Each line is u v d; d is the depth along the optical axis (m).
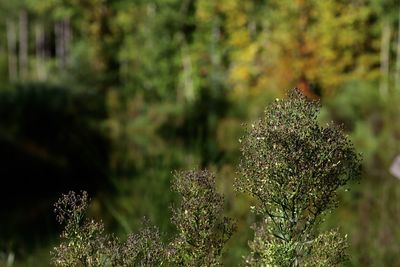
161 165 4.84
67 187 11.19
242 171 1.78
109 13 40.38
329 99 19.92
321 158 1.73
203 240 1.81
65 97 20.20
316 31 24.70
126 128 10.36
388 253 4.91
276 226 1.87
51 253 1.73
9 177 12.38
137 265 1.72
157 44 36.34
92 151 11.37
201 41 35.66
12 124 15.60
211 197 1.84
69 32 46.72
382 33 29.78
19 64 54.84
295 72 21.03
